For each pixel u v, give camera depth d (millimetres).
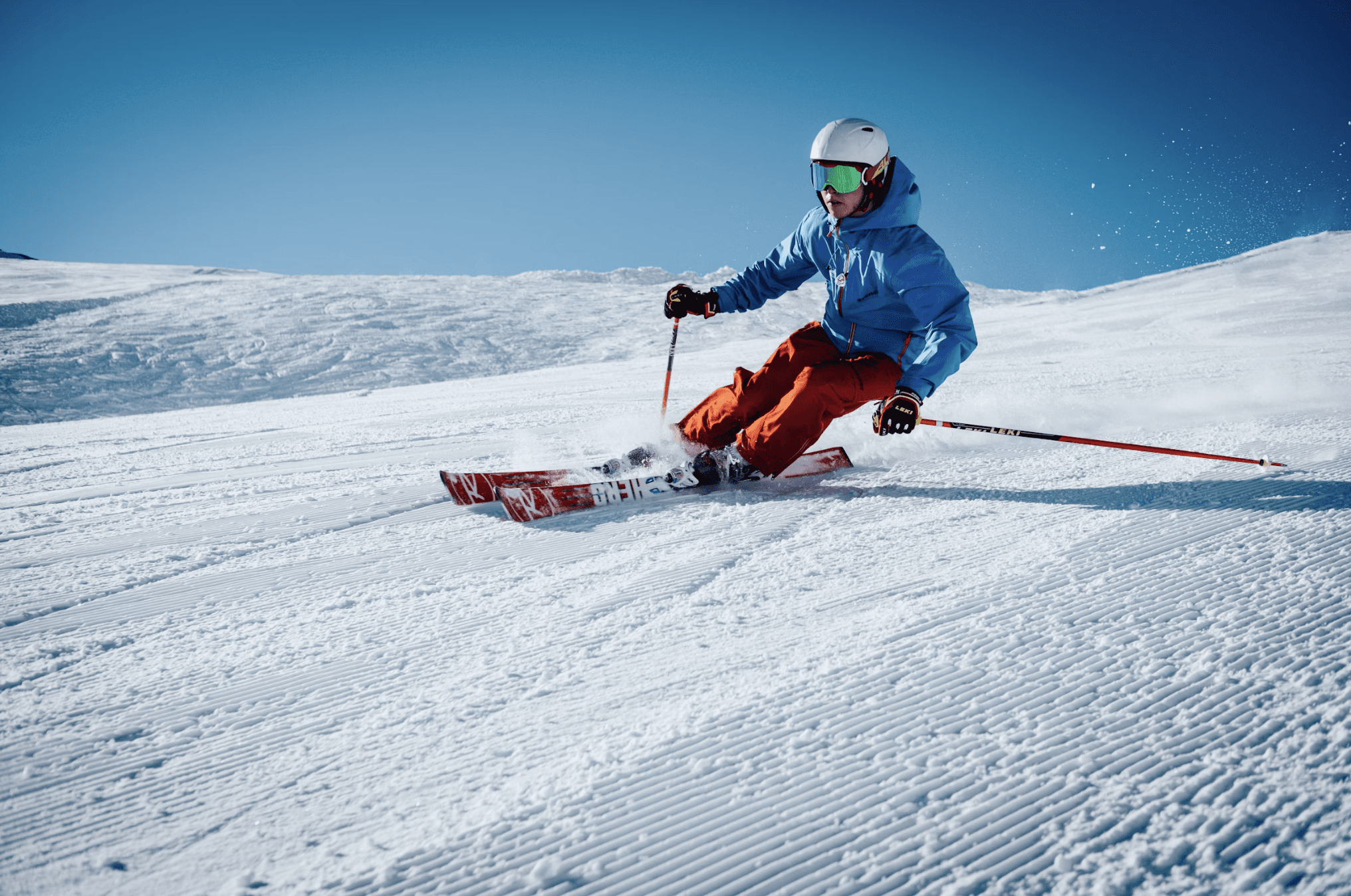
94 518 3061
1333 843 1051
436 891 1038
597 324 30781
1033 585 1981
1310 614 1725
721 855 1097
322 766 1325
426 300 32969
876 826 1143
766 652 1686
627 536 2533
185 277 38906
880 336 3260
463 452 4477
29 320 25891
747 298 3695
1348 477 2811
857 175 2912
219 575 2285
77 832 1171
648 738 1375
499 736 1400
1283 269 27078
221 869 1091
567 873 1069
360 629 1867
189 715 1498
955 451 3748
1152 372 7324
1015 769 1253
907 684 1524
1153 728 1343
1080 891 1005
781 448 3051
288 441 5582
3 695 1583
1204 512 2502
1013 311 27234
